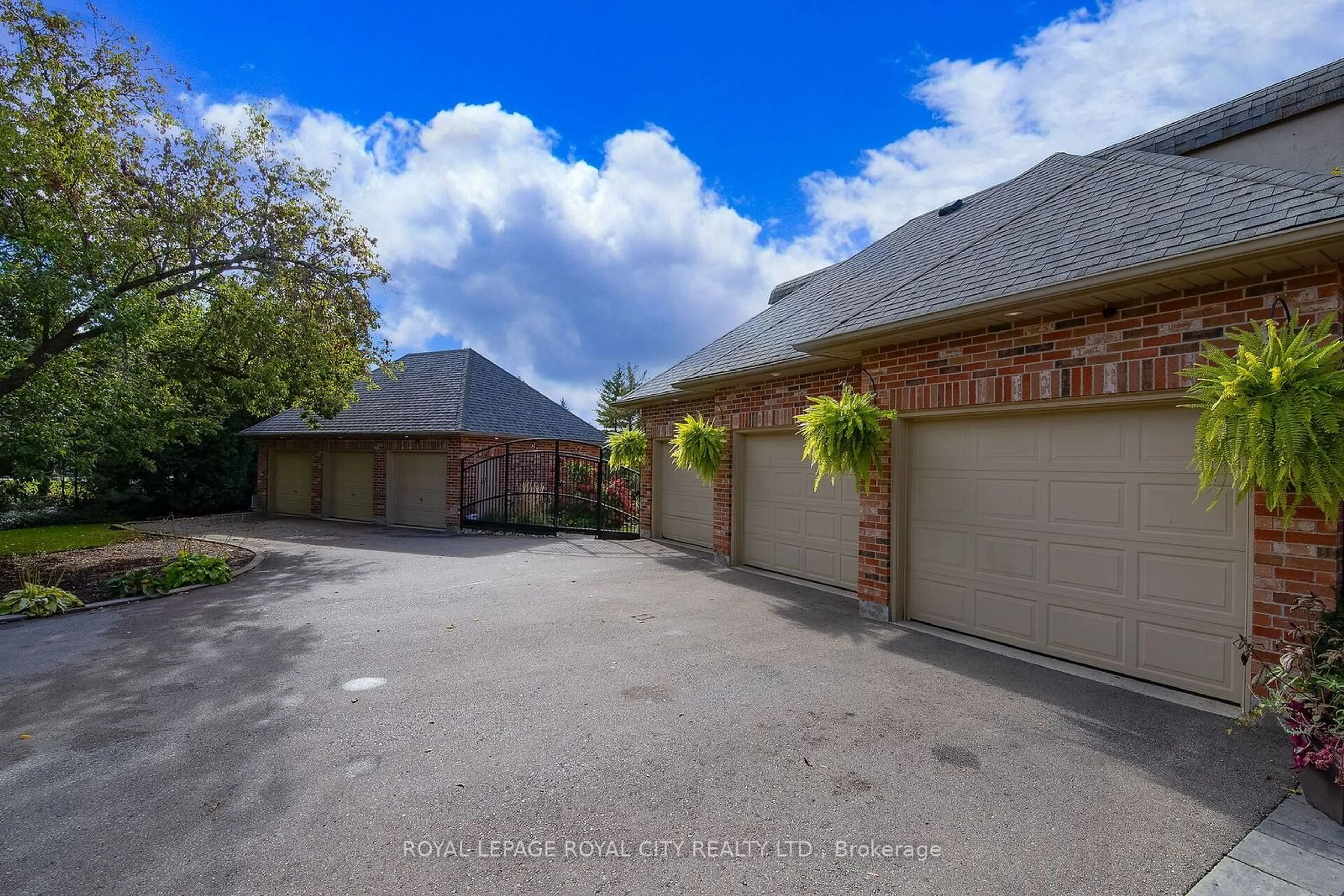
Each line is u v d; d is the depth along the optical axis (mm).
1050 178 8297
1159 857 2822
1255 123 7336
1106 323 5012
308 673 5301
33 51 9016
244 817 3133
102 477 19094
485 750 3871
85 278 9227
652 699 4699
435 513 17609
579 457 15852
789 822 3109
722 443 10414
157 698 4734
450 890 2590
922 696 4738
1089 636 5324
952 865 2775
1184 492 4762
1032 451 5727
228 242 11219
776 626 6742
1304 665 3447
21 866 2734
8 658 5699
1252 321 4188
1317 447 3234
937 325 5801
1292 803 3256
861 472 6688
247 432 21375
